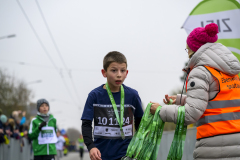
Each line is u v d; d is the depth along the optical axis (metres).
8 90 35.44
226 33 5.63
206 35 3.31
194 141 6.43
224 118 3.09
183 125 3.20
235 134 3.05
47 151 7.33
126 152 3.63
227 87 3.14
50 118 7.55
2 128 9.23
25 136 11.51
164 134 8.82
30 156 14.05
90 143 3.56
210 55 3.20
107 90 3.77
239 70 3.17
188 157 6.86
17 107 35.91
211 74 3.13
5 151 9.41
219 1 5.72
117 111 3.70
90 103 3.70
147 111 3.51
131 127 3.79
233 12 5.61
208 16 5.78
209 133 3.12
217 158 3.06
